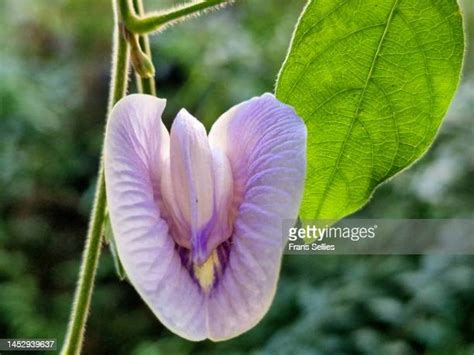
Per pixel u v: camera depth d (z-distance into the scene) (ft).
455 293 1.71
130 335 2.18
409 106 0.52
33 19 2.70
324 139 0.53
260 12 2.31
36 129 2.44
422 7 0.51
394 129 0.52
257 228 0.43
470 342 1.67
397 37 0.51
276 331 1.90
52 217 2.41
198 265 0.44
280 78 0.51
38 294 2.27
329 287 1.85
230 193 0.45
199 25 2.32
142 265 0.43
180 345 2.02
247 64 2.19
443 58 0.51
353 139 0.52
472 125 1.87
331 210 0.53
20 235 2.35
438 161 1.82
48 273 2.34
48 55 2.70
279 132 0.45
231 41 2.22
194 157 0.46
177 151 0.46
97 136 2.52
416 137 0.52
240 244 0.44
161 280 0.44
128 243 0.43
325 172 0.53
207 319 0.44
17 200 2.40
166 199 0.46
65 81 2.60
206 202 0.45
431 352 1.67
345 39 0.51
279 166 0.43
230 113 0.48
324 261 1.92
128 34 0.51
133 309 2.23
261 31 2.28
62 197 2.42
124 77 0.51
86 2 2.71
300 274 1.93
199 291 0.44
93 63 2.64
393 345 1.68
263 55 2.23
